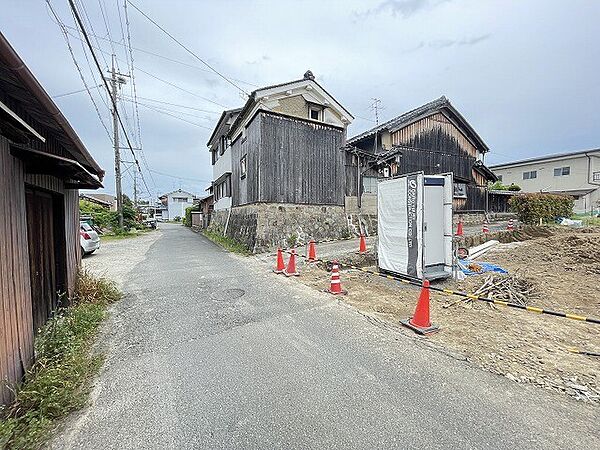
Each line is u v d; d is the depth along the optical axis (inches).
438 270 255.0
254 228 441.7
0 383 90.6
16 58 68.1
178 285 253.3
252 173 474.9
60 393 93.7
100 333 154.6
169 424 87.1
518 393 99.5
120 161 808.3
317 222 495.2
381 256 283.9
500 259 354.6
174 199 2573.8
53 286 172.7
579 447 75.8
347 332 153.5
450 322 167.2
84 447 78.7
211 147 924.0
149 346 139.5
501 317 175.3
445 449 75.9
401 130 643.5
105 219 844.0
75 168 132.8
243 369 118.2
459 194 728.3
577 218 677.9
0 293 93.2
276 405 95.2
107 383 109.2
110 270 319.6
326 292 227.9
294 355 129.2
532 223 592.1
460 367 117.3
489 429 82.7
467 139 757.9
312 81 501.7
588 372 113.1
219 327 161.9
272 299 211.6
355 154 569.0
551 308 199.3
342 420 87.5
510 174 1223.5
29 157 110.5
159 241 645.3
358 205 570.3
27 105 97.1
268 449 77.0
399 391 101.7
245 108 496.1
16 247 107.1
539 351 131.1
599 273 277.0
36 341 122.0
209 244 579.5
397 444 77.8
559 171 1096.8
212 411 92.8
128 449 77.9
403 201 253.9
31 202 143.3
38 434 79.5
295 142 474.3
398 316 176.9
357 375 112.4
